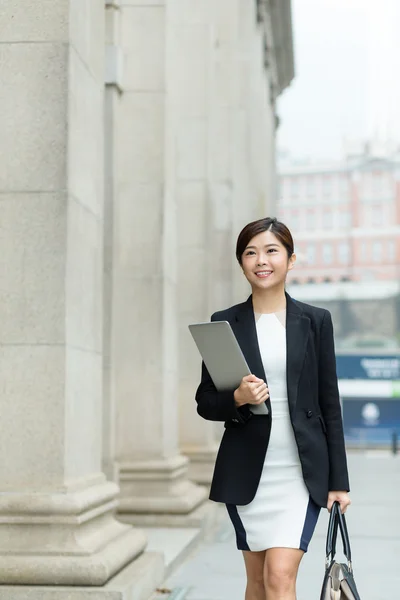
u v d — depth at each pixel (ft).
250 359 15.78
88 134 25.08
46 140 23.13
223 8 66.08
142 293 41.01
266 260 15.94
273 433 15.71
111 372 40.32
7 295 22.91
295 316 15.99
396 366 212.84
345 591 14.42
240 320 16.16
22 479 22.56
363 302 399.65
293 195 459.32
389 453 181.68
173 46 44.24
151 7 41.73
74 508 22.17
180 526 39.83
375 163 449.48
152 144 41.22
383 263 445.37
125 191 41.22
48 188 23.06
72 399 23.22
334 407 16.07
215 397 15.69
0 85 23.32
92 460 25.23
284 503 15.65
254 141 89.71
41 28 23.36
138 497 40.27
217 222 65.00
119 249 41.22
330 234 451.94
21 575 21.79
